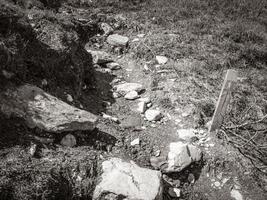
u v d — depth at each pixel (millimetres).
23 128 1967
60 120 2059
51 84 2400
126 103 2924
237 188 2330
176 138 2564
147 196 1861
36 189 1712
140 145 2414
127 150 2336
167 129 2646
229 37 4359
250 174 2426
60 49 2551
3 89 2006
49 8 3723
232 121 2814
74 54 2768
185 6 4996
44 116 2035
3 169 1696
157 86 3172
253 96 3332
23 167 1752
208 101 2965
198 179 2322
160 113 2787
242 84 3508
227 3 5484
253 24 4945
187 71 3441
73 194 1865
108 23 4246
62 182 1851
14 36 2250
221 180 2350
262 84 3604
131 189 1874
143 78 3342
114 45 3877
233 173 2408
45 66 2404
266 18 5320
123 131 2492
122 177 1927
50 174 1800
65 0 4418
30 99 2066
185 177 2299
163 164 2293
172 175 2279
